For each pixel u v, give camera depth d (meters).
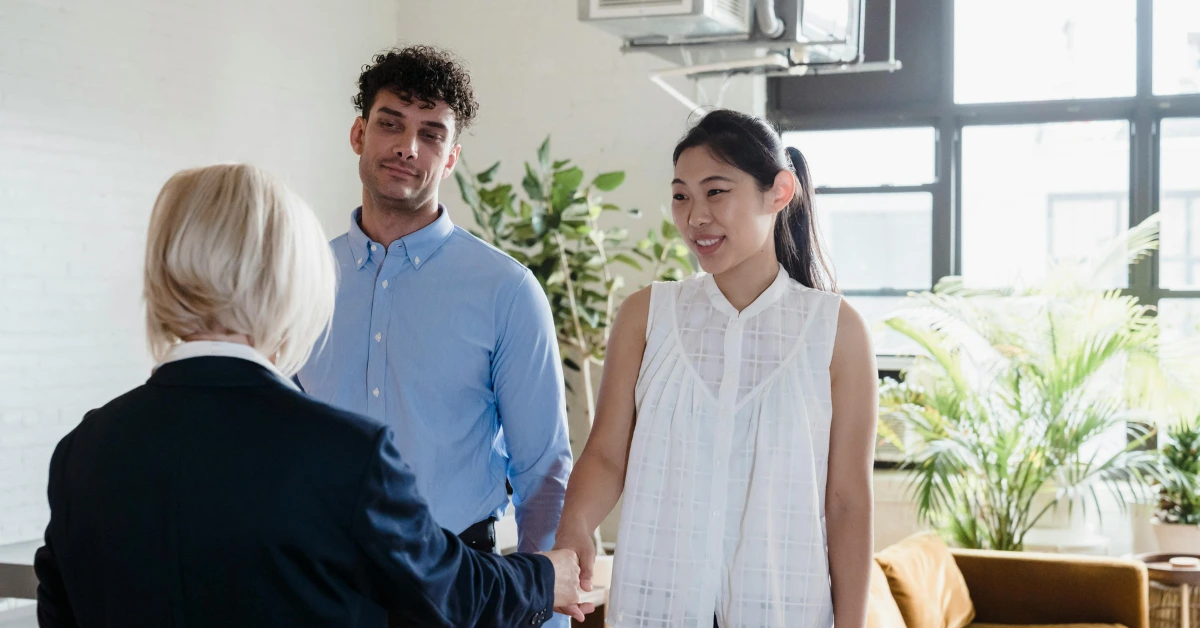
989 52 6.08
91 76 4.78
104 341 4.88
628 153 6.29
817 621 1.57
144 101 5.03
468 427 1.90
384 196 1.87
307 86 5.98
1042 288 5.30
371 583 1.18
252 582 1.10
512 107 6.50
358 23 6.36
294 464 1.11
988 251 6.13
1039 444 5.00
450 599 1.24
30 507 4.57
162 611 1.11
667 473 1.60
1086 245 6.00
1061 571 4.27
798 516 1.56
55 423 4.66
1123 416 5.04
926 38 6.12
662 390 1.62
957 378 5.23
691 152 1.57
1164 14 5.85
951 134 6.09
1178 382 5.00
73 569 1.16
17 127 4.49
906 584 3.83
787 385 1.59
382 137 1.86
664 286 1.69
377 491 1.14
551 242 5.76
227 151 5.47
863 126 6.21
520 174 6.48
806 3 4.50
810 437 1.58
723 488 1.58
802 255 1.71
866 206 6.25
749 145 1.55
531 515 1.96
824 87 6.26
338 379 1.91
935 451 4.93
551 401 1.94
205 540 1.10
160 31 5.10
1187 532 5.13
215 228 1.16
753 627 1.56
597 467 1.68
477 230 6.59
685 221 1.58
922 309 5.43
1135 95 5.87
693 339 1.62
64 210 4.68
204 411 1.14
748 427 1.59
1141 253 5.88
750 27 4.53
